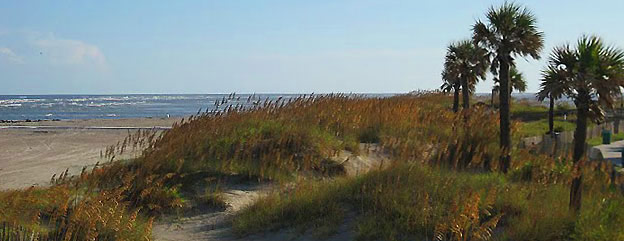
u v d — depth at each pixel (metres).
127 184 11.84
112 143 26.08
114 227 9.42
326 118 18.45
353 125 18.92
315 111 18.69
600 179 12.70
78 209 9.19
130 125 41.38
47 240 8.87
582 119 9.80
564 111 45.38
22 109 110.50
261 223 10.75
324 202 10.98
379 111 20.39
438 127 19.78
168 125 41.19
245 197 12.97
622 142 34.03
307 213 10.74
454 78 27.22
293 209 10.97
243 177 14.12
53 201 10.65
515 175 13.94
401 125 19.30
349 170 15.13
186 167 13.98
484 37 16.81
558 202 10.23
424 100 31.08
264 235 10.31
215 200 12.45
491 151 16.56
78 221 9.17
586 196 11.25
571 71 9.63
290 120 17.03
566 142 22.41
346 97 22.03
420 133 18.17
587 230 8.74
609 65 9.48
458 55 25.95
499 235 8.98
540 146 19.89
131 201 11.89
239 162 14.48
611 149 29.78
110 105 140.62
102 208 9.75
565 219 9.20
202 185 13.42
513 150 17.28
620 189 13.66
